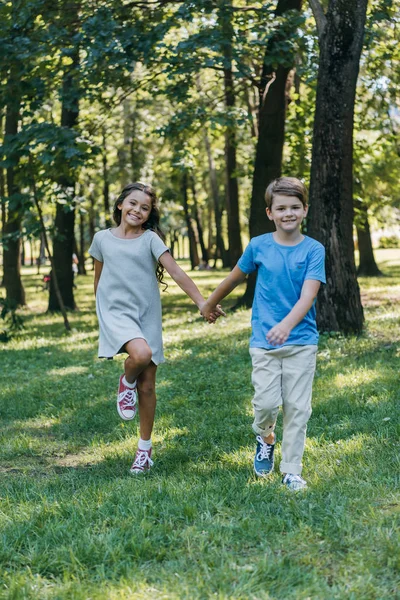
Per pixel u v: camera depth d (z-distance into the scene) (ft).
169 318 55.36
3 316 46.11
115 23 41.65
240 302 56.65
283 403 14.58
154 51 42.47
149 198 16.49
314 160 36.42
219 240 146.20
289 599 9.50
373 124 56.34
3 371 33.88
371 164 65.57
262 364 14.49
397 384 23.95
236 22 45.21
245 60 47.44
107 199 107.34
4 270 70.95
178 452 17.94
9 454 19.08
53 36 42.42
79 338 45.47
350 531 11.32
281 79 51.78
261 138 53.06
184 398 24.86
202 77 68.64
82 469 17.52
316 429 19.38
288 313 14.48
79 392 27.43
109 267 16.43
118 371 31.86
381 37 47.70
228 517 12.54
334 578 10.06
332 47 35.55
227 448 18.26
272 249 14.70
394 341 33.09
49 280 67.92
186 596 9.58
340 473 14.98
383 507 12.55
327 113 35.86
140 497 13.57
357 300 36.29
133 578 10.19
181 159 57.72
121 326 15.96
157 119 81.25
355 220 65.87
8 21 43.73
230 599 9.42
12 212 49.98
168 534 11.73
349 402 21.97
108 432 21.39
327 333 35.47
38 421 23.21
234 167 73.20
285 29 44.24
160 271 17.11
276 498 13.38
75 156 43.70
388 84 52.95
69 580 10.44
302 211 14.52
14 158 43.60
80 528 12.21
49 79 45.65
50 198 47.73
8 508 13.70
